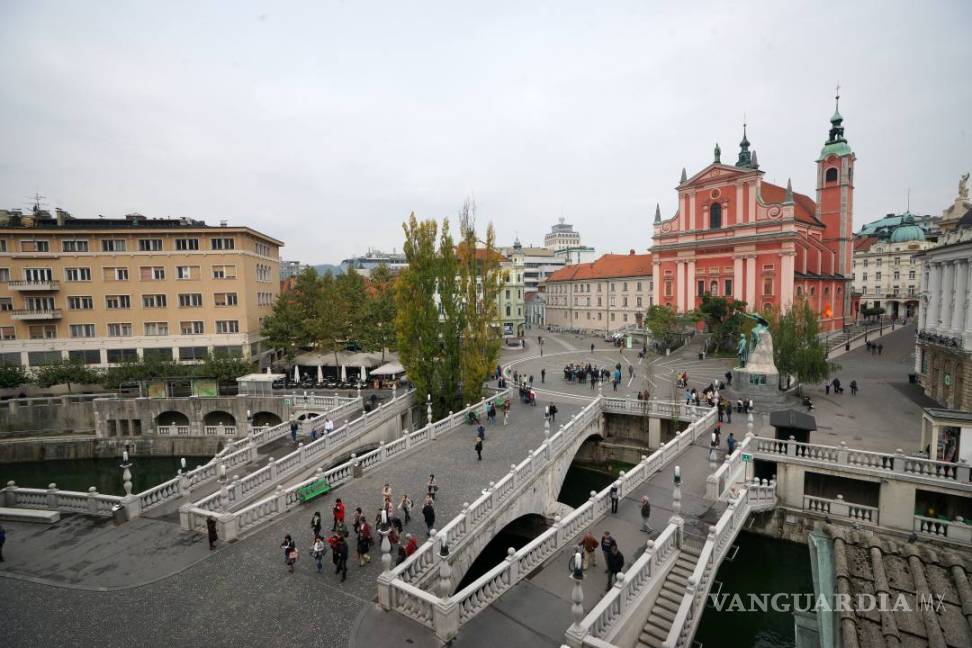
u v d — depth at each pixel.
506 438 30.67
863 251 112.31
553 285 111.56
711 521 20.78
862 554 10.10
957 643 7.73
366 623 14.02
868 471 24.47
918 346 45.97
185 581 16.14
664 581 17.30
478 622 14.21
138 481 38.91
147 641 13.34
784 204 64.62
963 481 22.47
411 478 24.33
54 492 21.83
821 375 40.78
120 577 16.44
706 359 60.91
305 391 47.12
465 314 37.97
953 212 62.50
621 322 94.12
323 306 54.88
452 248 37.59
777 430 28.02
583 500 33.34
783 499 26.73
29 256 53.38
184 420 46.69
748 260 68.00
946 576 9.35
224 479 24.42
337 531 18.56
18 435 44.00
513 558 16.00
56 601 15.14
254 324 58.62
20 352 53.47
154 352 55.19
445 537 17.09
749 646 19.52
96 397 46.78
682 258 75.31
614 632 13.79
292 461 25.67
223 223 59.94
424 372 37.84
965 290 36.00
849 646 7.82
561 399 42.25
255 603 14.93
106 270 54.59
